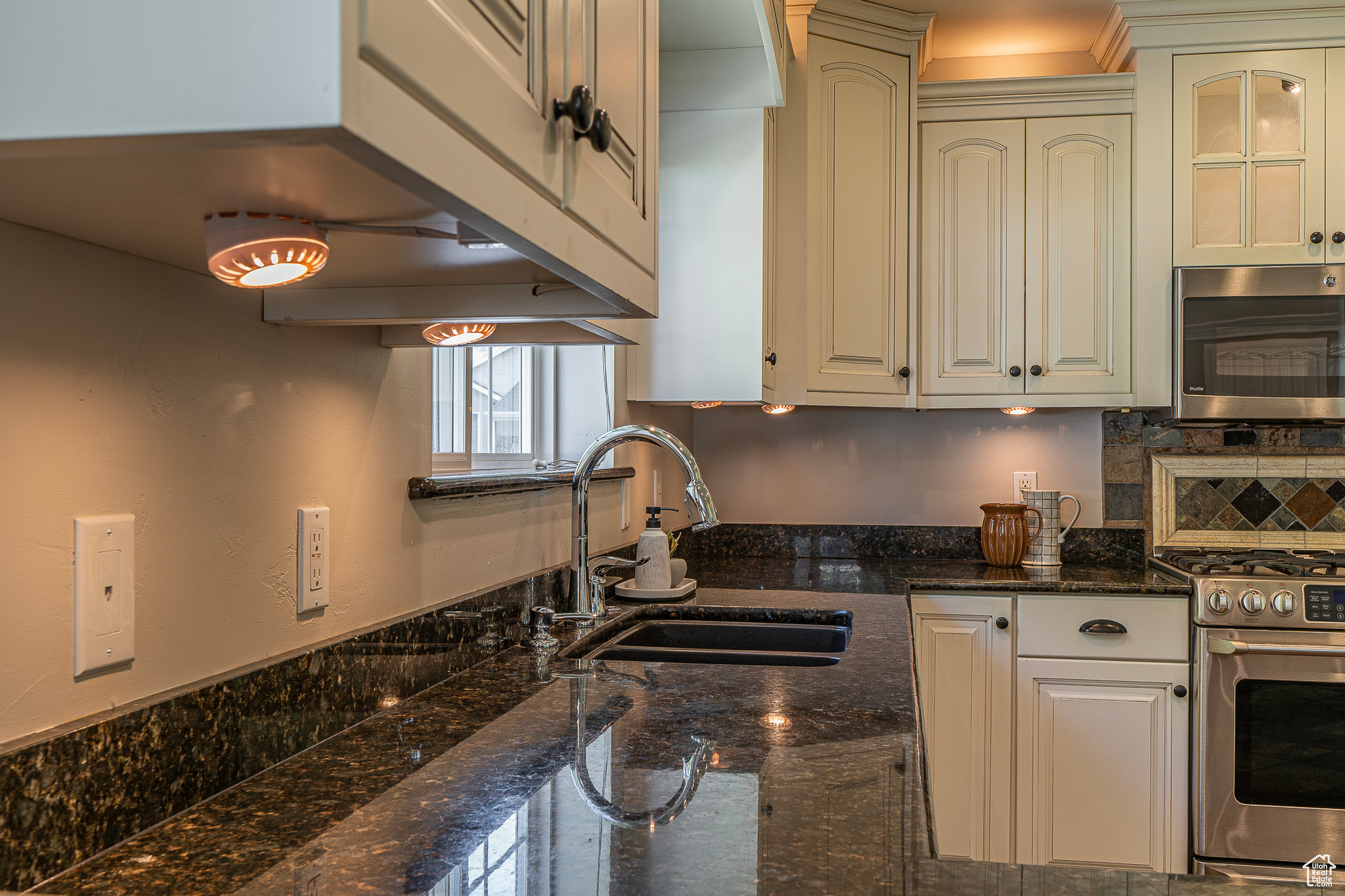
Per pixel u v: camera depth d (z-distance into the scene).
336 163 0.47
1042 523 2.84
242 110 0.39
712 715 1.05
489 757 0.89
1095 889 0.62
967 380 2.75
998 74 3.10
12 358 0.62
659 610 1.96
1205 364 2.61
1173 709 2.43
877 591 2.33
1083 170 2.73
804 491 3.13
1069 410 3.02
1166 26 2.63
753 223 2.20
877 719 1.04
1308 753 2.33
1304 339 2.57
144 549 0.73
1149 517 2.96
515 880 0.60
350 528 1.05
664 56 2.15
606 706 1.09
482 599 1.38
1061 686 2.48
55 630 0.65
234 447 0.85
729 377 2.21
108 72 0.40
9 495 0.62
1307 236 2.59
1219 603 2.35
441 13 0.47
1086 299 2.72
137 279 0.73
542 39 0.62
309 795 0.78
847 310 2.59
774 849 0.66
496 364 1.90
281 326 0.92
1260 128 2.62
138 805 0.70
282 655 0.91
